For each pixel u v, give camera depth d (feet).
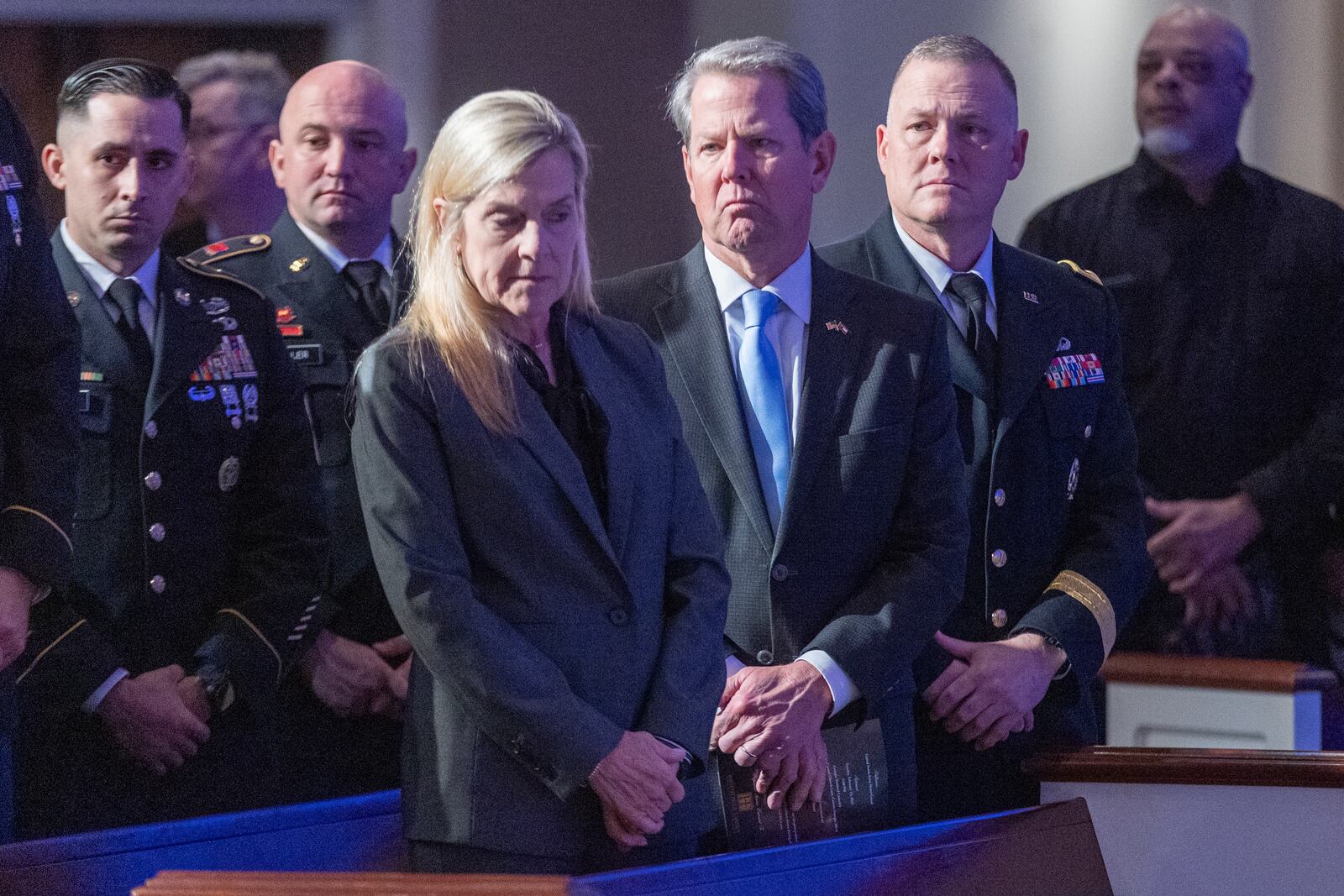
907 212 37.60
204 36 65.87
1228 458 53.47
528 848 28.81
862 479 34.65
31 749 37.27
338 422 42.42
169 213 39.27
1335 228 53.57
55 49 64.85
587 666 29.48
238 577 39.75
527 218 29.30
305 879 25.50
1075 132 66.54
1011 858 33.96
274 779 39.75
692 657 30.25
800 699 33.04
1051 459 38.52
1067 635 37.29
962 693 36.27
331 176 42.55
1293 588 52.95
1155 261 54.19
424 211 30.30
